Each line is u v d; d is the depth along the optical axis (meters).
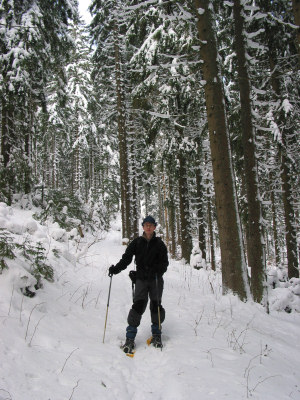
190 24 7.20
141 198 35.56
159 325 3.93
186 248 12.96
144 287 4.03
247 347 4.00
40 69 12.35
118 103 16.84
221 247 6.64
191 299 6.30
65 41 13.62
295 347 4.61
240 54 7.42
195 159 12.34
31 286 4.45
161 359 3.55
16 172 12.09
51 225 11.73
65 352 3.39
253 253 6.88
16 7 11.34
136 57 9.42
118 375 3.15
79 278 6.88
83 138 26.92
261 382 3.01
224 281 6.54
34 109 14.39
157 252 4.11
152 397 2.82
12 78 10.59
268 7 8.56
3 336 3.17
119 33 17.22
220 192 6.62
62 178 36.88
